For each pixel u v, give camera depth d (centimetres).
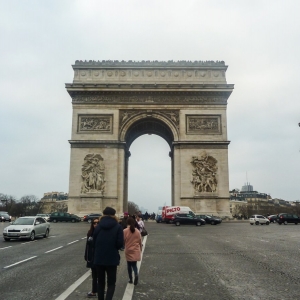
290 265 2748
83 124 10475
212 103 10606
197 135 10456
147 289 2014
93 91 10538
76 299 1816
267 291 1928
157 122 11006
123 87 10550
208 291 1947
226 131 10469
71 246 4234
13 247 4181
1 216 12269
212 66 10806
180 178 10250
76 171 10188
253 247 4041
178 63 10875
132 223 2198
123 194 10312
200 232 6675
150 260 3092
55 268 2711
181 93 10625
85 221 9625
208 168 10219
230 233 6412
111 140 10338
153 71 10825
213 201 10081
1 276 2395
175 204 10212
